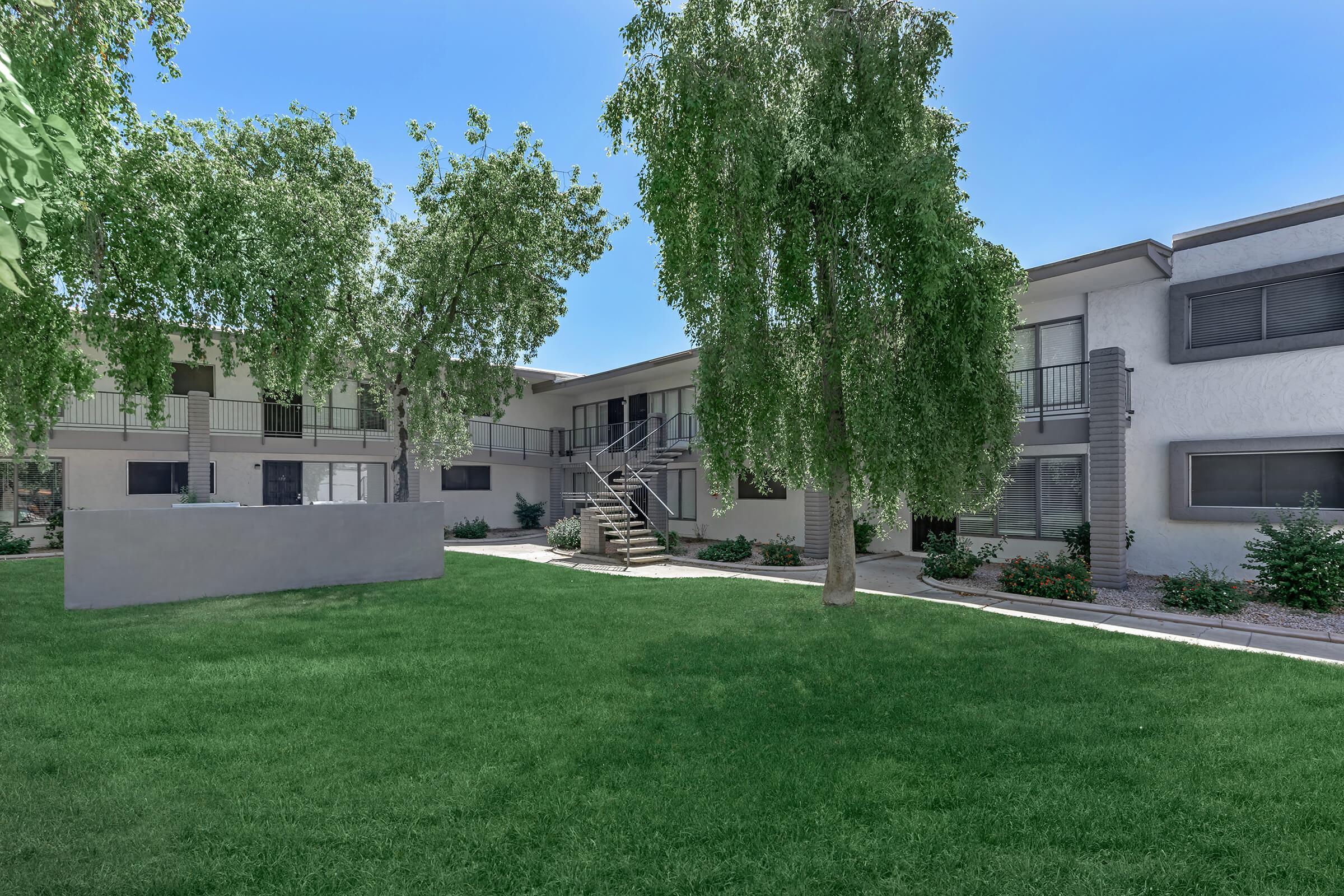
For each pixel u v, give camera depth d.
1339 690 5.95
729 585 11.86
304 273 11.12
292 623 8.55
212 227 9.35
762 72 8.69
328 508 11.73
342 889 3.08
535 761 4.42
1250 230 11.63
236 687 5.93
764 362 9.09
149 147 8.59
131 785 4.03
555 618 9.01
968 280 8.35
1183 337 12.34
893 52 8.70
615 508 18.16
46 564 14.13
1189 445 12.14
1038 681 6.29
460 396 16.59
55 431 16.98
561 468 27.41
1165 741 4.81
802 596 10.83
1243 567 11.23
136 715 5.19
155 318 9.32
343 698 5.66
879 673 6.55
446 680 6.18
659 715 5.34
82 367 9.66
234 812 3.72
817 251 8.77
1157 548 12.66
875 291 8.58
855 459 9.43
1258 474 11.62
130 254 8.50
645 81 8.67
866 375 8.52
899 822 3.70
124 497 19.22
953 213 8.16
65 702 5.47
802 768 4.36
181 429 19.64
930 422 8.45
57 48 6.66
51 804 3.78
